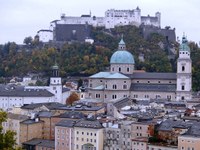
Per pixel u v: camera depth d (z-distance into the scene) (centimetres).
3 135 12250
